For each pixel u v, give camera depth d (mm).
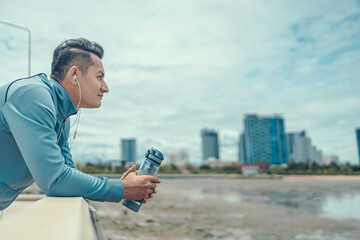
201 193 55375
